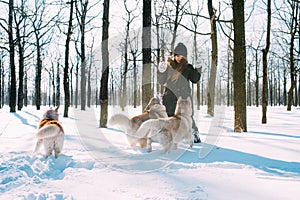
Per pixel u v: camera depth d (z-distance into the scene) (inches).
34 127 395.9
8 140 269.9
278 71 1622.8
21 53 898.7
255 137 275.4
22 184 136.7
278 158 182.1
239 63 316.2
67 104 649.6
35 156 199.3
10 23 765.9
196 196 114.5
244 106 322.7
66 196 115.6
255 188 124.3
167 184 130.8
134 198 113.2
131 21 777.6
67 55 658.2
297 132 321.4
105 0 388.2
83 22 677.3
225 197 113.4
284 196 114.3
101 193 120.0
